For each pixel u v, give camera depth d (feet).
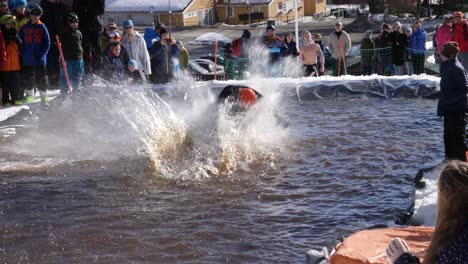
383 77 52.80
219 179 31.32
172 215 26.73
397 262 13.57
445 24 59.67
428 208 24.72
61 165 34.19
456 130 32.27
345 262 19.35
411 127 40.60
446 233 12.82
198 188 30.14
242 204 27.96
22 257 22.85
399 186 29.63
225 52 67.15
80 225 25.68
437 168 29.30
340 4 241.35
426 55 70.64
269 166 33.01
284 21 206.59
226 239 24.21
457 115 32.12
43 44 47.62
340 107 47.80
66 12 53.26
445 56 32.14
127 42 52.85
